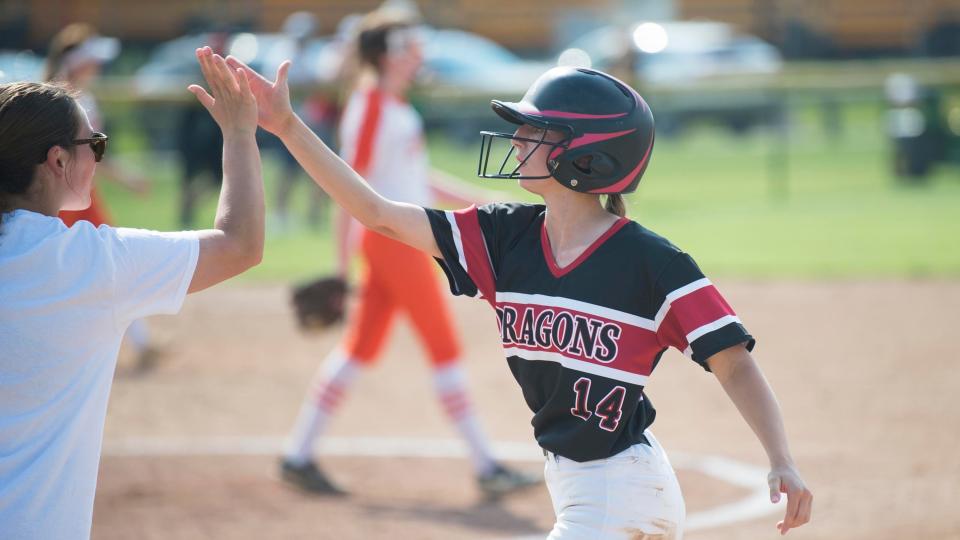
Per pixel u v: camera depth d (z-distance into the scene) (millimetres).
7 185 6020
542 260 6984
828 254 29125
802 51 73312
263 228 6391
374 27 13203
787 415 16141
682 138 55281
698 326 6566
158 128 45625
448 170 42875
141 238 6082
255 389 18375
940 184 42000
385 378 19469
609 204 7281
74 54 15945
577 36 72938
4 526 5621
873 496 12539
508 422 16344
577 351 6754
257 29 71062
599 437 6758
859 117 54906
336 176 7047
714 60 53938
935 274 26750
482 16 72938
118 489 13219
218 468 14195
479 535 11680
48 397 5777
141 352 19672
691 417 16469
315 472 13266
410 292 13094
